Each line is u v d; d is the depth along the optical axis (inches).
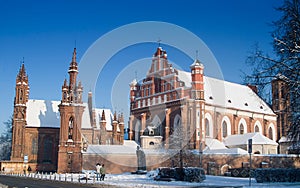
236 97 4362.7
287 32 1247.5
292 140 1381.6
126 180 1844.2
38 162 3801.7
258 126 4377.5
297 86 1231.5
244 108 4259.4
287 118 1384.1
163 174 1849.2
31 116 3961.6
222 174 3058.6
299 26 1229.7
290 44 1234.0
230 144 3784.5
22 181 1909.4
